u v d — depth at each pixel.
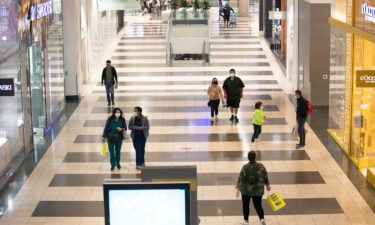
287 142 21.20
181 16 41.03
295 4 28.28
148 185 8.57
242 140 21.45
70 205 15.99
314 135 22.05
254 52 39.19
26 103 20.00
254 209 15.60
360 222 14.82
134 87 30.17
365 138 18.42
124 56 38.47
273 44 39.59
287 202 16.00
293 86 29.16
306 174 18.08
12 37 18.23
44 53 22.31
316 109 25.59
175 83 31.02
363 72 16.64
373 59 17.81
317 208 15.62
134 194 8.56
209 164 19.03
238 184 14.48
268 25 44.56
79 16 28.20
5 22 17.70
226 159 19.47
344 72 20.41
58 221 15.01
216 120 23.97
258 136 21.73
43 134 22.08
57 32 25.30
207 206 15.80
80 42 28.64
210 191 16.80
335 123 21.75
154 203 8.60
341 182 17.41
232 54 38.66
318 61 25.84
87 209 15.73
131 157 19.81
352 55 19.33
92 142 21.44
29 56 20.41
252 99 27.45
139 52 39.72
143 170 10.96
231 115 24.69
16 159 19.16
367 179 17.56
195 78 32.19
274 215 15.23
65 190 17.05
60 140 21.72
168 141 21.44
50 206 15.96
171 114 25.06
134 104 26.75
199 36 40.16
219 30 49.00
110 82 26.30
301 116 20.44
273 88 29.62
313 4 25.44
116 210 8.57
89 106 26.50
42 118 22.16
